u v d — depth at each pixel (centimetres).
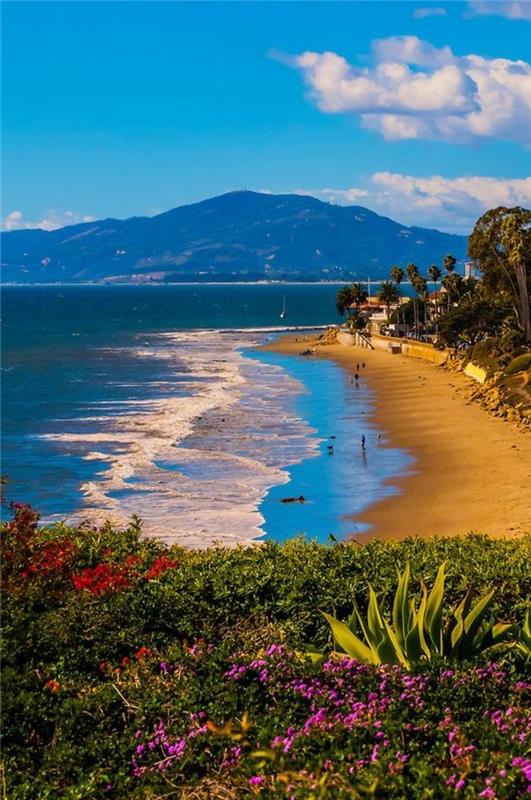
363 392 9438
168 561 1644
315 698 1036
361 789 807
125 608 1382
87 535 1838
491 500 4678
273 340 17950
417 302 15975
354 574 1582
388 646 1182
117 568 1584
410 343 13350
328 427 7231
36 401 9075
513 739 907
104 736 1020
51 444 6575
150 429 7231
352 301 17975
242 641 1352
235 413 8050
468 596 1271
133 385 10406
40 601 1434
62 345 16962
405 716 983
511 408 7362
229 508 4756
